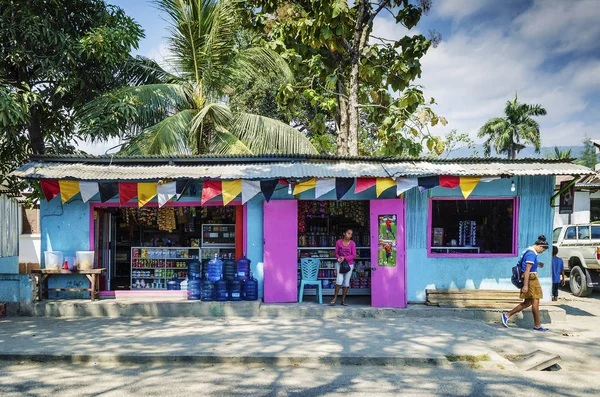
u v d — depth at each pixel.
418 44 12.53
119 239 12.76
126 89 13.26
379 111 14.84
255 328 8.91
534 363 6.90
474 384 6.21
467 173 9.66
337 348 7.52
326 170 10.01
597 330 9.29
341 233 11.85
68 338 8.10
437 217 11.12
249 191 9.60
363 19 13.41
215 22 13.66
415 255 10.66
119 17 14.30
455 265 10.66
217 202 10.65
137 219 11.36
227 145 13.16
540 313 9.99
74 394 5.77
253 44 16.11
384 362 7.07
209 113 13.63
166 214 11.29
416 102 12.48
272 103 20.89
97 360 7.11
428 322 9.45
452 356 7.16
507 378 6.47
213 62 14.23
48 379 6.34
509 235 10.98
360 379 6.39
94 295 10.29
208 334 8.41
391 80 13.09
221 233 11.48
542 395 5.82
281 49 14.12
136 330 8.72
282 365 7.03
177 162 10.59
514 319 9.93
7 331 8.62
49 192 9.84
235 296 10.31
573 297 13.82
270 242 10.53
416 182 9.62
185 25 13.80
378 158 10.64
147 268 11.39
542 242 9.20
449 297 10.27
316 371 6.75
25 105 11.41
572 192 10.09
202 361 7.09
